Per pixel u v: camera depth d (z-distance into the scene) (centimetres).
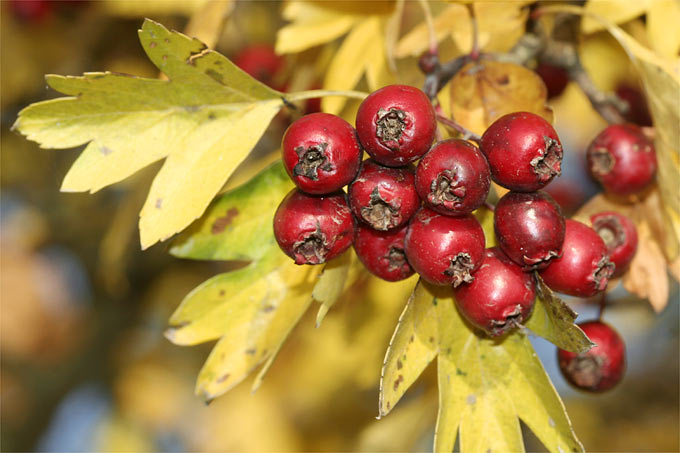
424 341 21
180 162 22
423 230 20
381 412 21
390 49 25
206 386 22
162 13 31
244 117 22
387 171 20
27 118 21
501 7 24
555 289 21
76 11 35
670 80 23
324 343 36
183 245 22
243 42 32
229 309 22
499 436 21
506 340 22
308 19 26
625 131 23
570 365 24
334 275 21
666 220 23
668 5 25
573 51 25
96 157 21
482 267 21
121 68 36
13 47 36
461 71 23
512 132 20
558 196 32
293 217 21
